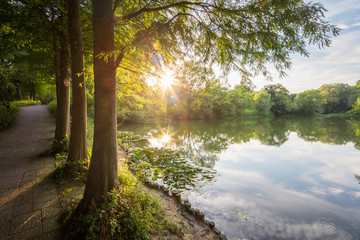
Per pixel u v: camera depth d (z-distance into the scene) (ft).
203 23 10.75
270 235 13.57
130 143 42.65
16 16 16.02
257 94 179.42
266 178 24.73
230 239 13.01
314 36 8.07
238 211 16.61
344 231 14.25
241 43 10.38
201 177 23.98
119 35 16.12
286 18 8.07
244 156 36.45
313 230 14.28
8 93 55.98
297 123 113.09
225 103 135.33
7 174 16.30
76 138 16.33
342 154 38.09
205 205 17.42
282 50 9.28
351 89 209.87
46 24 18.08
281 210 16.98
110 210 9.68
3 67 42.83
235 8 9.70
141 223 9.95
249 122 118.52
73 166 15.78
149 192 16.94
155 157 31.19
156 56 11.68
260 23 9.33
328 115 199.82
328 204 18.30
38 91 102.47
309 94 211.20
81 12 19.63
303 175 26.09
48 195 12.96
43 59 27.25
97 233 9.00
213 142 51.57
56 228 9.80
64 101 22.94
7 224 10.01
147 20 12.67
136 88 16.63
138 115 95.45
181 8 10.91
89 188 10.30
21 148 24.06
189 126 92.07
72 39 15.78
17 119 47.03
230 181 23.32
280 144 48.70
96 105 10.34
